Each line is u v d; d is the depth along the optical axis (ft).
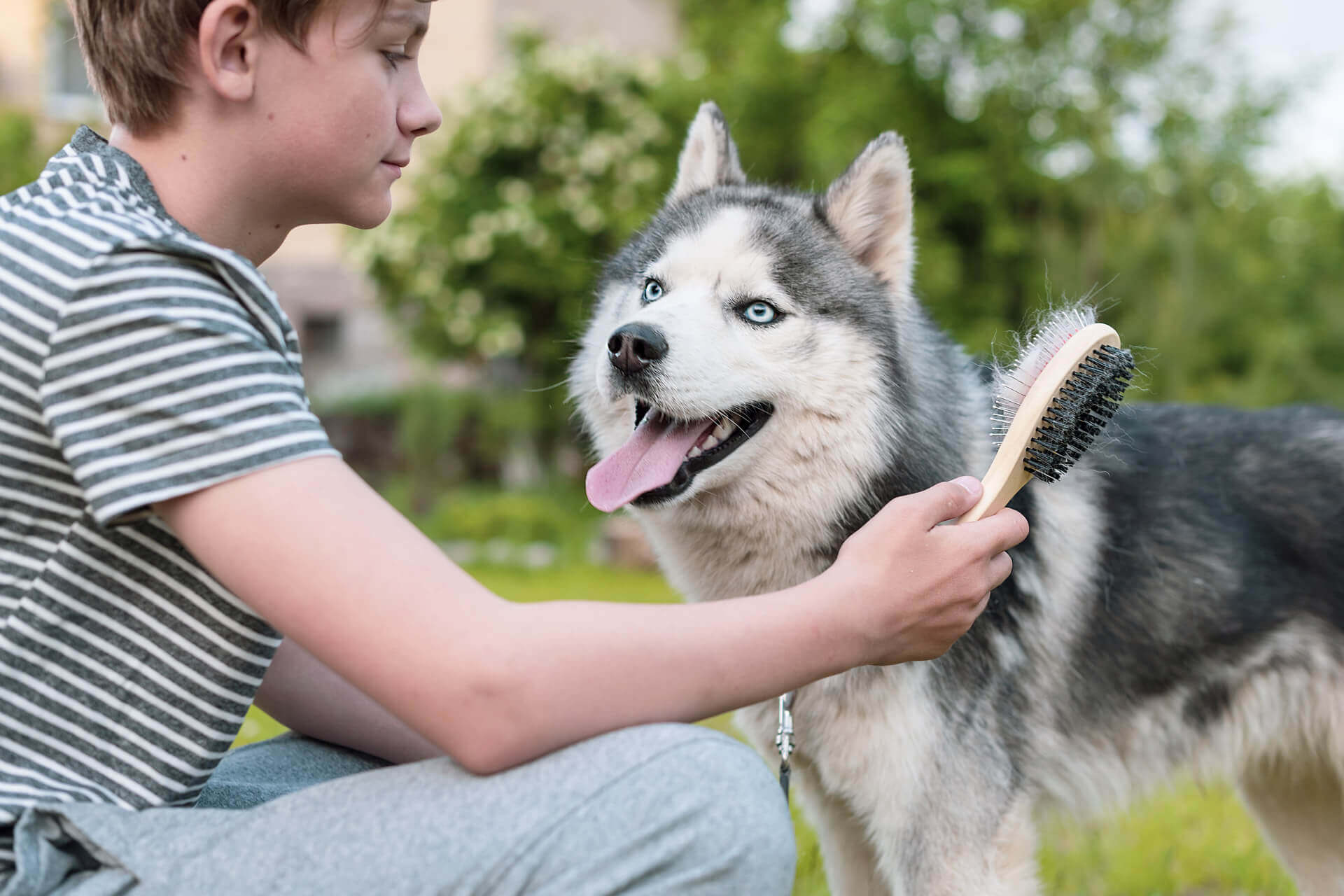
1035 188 40.06
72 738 3.99
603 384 7.48
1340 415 8.90
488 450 43.42
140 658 4.01
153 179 4.48
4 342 3.67
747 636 3.99
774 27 43.24
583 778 3.68
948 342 8.41
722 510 7.60
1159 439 8.62
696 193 8.97
